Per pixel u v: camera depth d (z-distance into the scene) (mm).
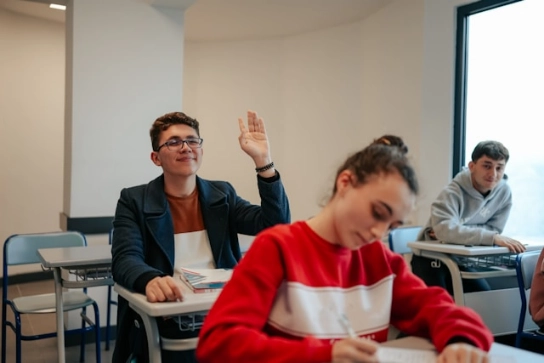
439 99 3631
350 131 4457
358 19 4359
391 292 1052
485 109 3490
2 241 4734
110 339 3379
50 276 5199
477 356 836
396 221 879
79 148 3312
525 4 3209
